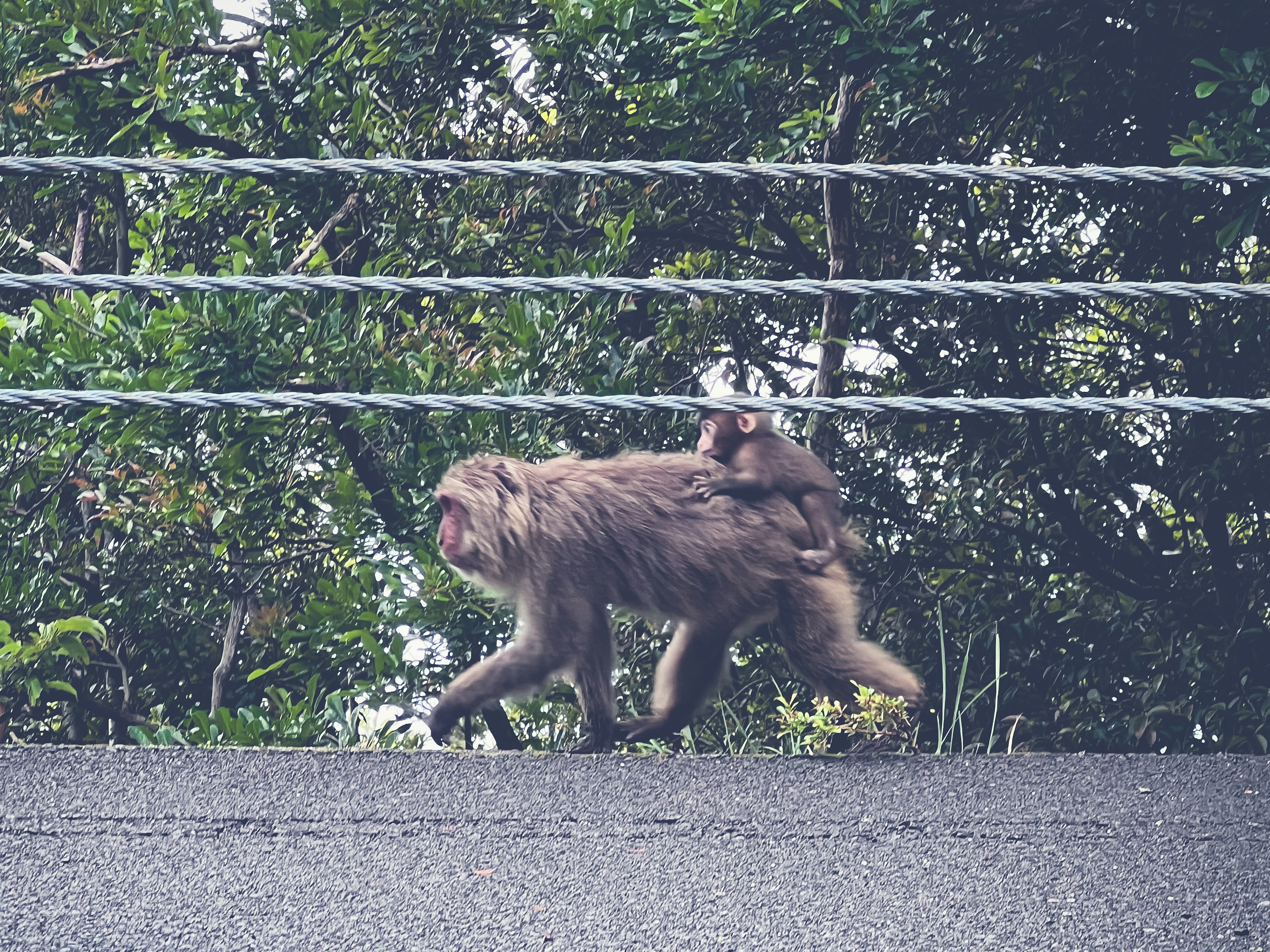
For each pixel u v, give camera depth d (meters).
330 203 10.14
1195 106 10.05
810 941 3.70
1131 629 10.71
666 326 10.62
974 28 9.62
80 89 10.00
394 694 9.17
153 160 4.48
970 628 10.80
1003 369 10.91
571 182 10.44
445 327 10.03
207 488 10.02
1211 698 10.15
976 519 10.46
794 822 4.46
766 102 10.40
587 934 3.73
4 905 3.85
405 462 9.07
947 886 4.02
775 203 11.27
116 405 4.52
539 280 4.52
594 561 6.70
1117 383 10.73
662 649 10.48
